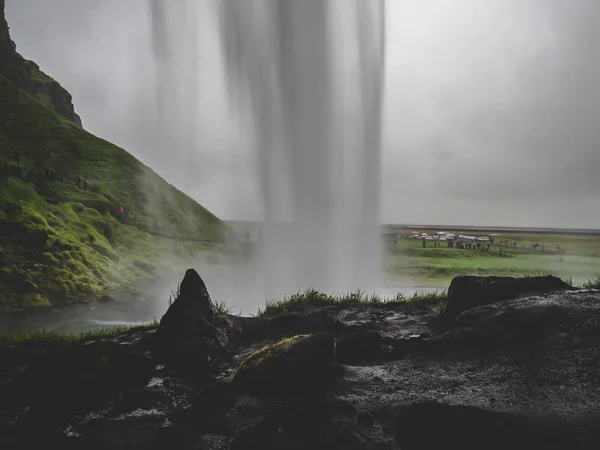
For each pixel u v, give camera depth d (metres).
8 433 5.38
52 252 29.22
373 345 7.98
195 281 8.61
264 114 26.58
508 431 4.62
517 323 7.61
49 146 57.41
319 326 9.22
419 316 10.17
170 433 5.16
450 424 4.86
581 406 5.06
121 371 6.82
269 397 5.82
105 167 57.53
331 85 26.09
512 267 35.47
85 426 5.45
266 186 26.61
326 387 5.97
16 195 35.31
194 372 7.02
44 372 6.58
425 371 6.70
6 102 63.22
